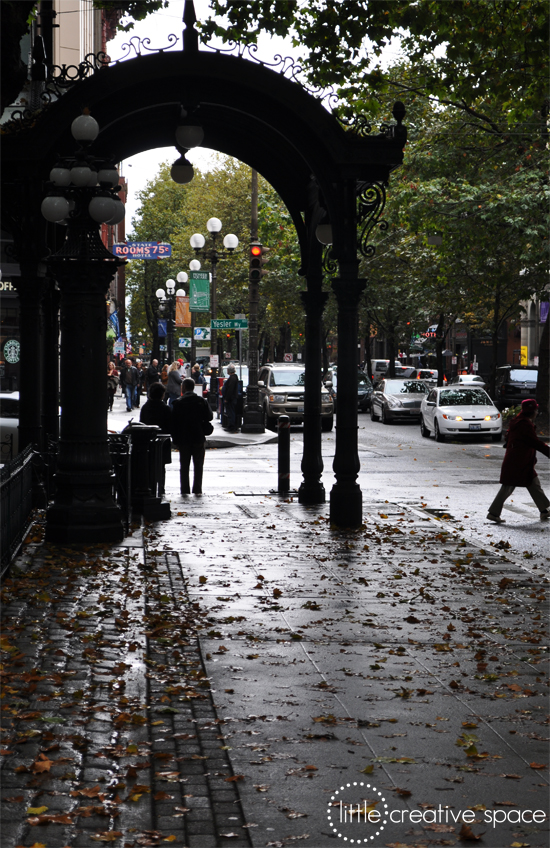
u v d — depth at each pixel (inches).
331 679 275.1
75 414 479.2
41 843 174.1
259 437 1222.3
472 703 257.1
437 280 1523.1
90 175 462.3
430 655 301.6
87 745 220.4
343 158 520.4
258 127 580.1
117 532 482.6
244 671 281.1
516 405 1668.3
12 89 378.9
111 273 479.2
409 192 1186.0
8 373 1380.4
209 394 1621.6
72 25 1283.2
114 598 363.9
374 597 380.2
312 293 659.4
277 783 203.8
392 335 2183.8
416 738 230.8
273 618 343.3
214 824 185.3
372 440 1268.5
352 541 511.5
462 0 663.1
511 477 609.3
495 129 1168.2
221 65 493.0
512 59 711.1
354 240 545.0
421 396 1565.0
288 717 243.6
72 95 490.9
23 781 199.8
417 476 871.1
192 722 239.1
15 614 333.7
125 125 564.4
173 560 447.8
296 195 639.8
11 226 540.7
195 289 1499.8
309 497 669.3
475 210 1150.3
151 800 194.5
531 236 1138.7
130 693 257.9
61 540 476.1
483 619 348.5
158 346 3412.9
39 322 556.4
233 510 630.5
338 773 209.3
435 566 446.9
